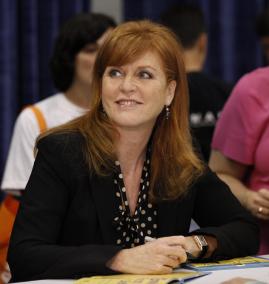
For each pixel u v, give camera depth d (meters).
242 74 9.21
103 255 3.79
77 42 6.13
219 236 4.26
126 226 4.28
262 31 6.36
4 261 5.71
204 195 4.61
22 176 5.91
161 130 4.51
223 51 9.03
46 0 8.16
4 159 7.87
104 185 4.23
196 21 6.99
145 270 3.76
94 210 4.19
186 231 4.48
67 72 6.25
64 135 4.31
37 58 8.11
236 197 5.05
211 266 4.01
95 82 4.36
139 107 4.18
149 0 8.74
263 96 5.44
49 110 6.19
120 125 4.22
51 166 4.20
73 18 6.28
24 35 8.02
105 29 6.16
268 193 5.11
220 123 5.66
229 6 9.03
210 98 6.54
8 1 7.84
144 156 4.48
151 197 4.38
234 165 5.60
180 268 3.95
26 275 3.87
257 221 5.09
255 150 5.44
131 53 4.15
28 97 8.04
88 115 4.40
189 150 4.57
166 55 4.27
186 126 4.57
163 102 4.33
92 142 4.28
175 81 4.43
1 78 7.86
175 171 4.48
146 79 4.21
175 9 7.25
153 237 4.35
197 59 6.99
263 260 4.25
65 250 3.87
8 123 7.88
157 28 4.32
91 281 3.54
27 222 4.03
